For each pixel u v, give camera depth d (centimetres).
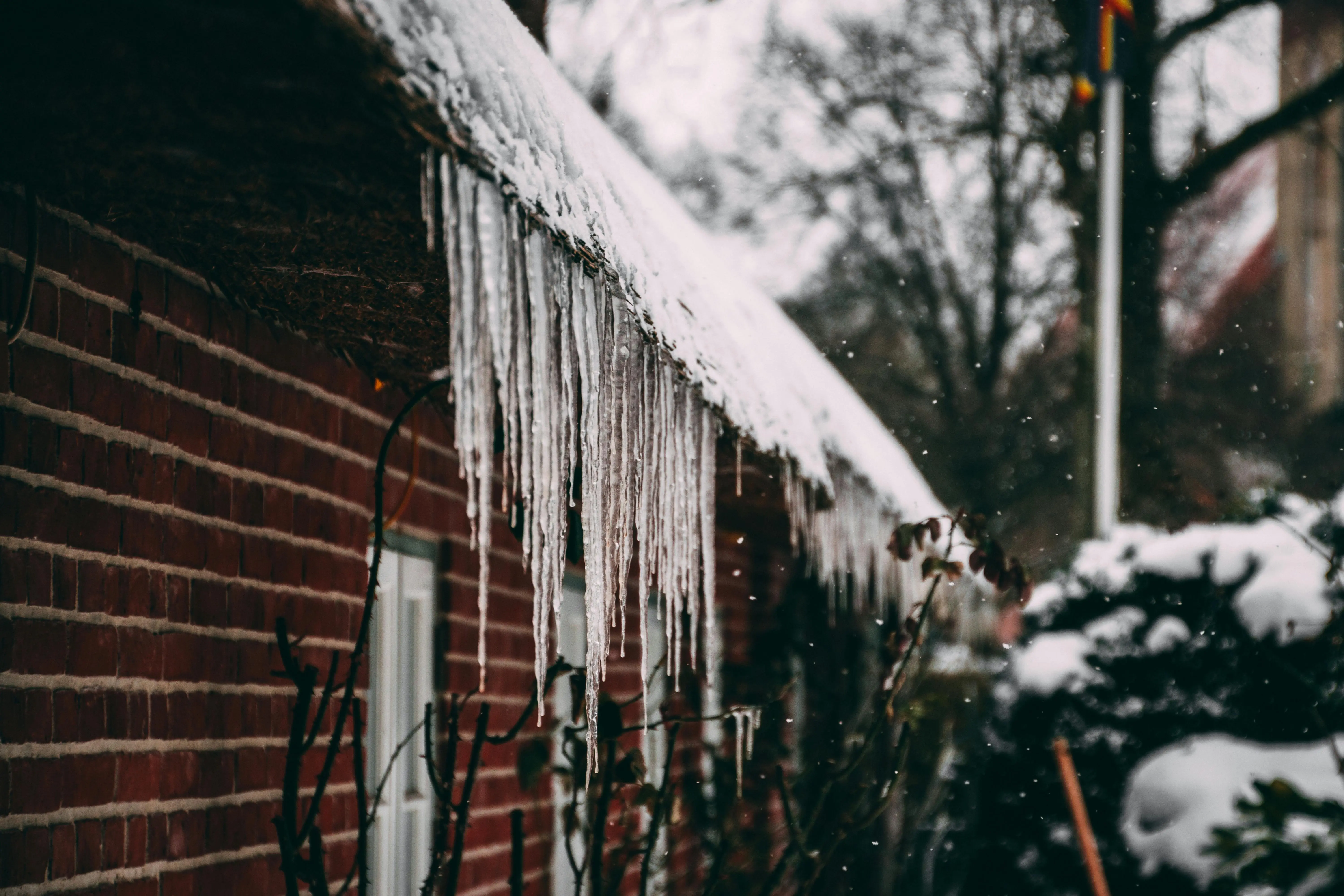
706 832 606
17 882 227
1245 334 2066
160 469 281
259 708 325
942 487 2264
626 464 285
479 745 314
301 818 347
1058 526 2267
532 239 219
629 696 681
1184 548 671
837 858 736
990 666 806
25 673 232
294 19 152
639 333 285
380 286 282
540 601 246
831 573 566
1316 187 2092
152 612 277
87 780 250
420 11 186
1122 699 652
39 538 238
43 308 241
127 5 154
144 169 213
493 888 493
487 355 212
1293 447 1989
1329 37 1705
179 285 289
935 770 751
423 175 187
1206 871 564
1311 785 565
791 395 530
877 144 2127
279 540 338
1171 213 1581
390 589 418
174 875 281
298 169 202
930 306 2247
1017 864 646
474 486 218
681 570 349
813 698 890
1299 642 612
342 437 382
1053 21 1797
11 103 183
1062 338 2220
